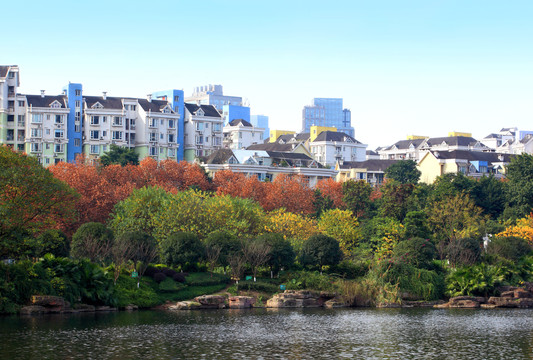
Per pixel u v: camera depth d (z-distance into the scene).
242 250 101.94
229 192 163.00
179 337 68.56
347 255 124.12
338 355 62.38
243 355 61.31
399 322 81.75
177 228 112.12
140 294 88.62
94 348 61.88
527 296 103.31
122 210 124.12
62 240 91.12
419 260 108.25
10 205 76.25
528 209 169.62
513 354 63.81
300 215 143.25
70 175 141.12
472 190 174.25
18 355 58.25
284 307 94.00
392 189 159.25
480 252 115.88
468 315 89.44
